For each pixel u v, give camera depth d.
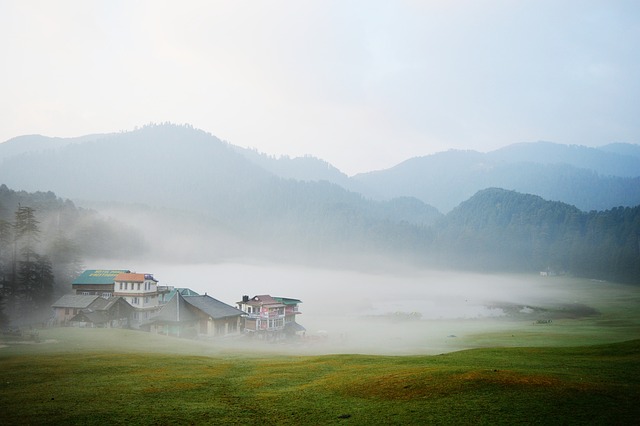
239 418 31.86
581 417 27.75
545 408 29.42
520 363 47.09
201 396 38.06
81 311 108.88
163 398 37.16
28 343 72.19
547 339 96.69
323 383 41.75
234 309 117.62
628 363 45.22
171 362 55.06
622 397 31.08
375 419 30.08
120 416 32.09
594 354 53.22
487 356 54.28
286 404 35.19
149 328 106.69
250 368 52.19
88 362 53.12
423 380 38.00
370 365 49.97
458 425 27.73
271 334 115.25
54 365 51.00
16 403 35.41
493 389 33.81
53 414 32.50
